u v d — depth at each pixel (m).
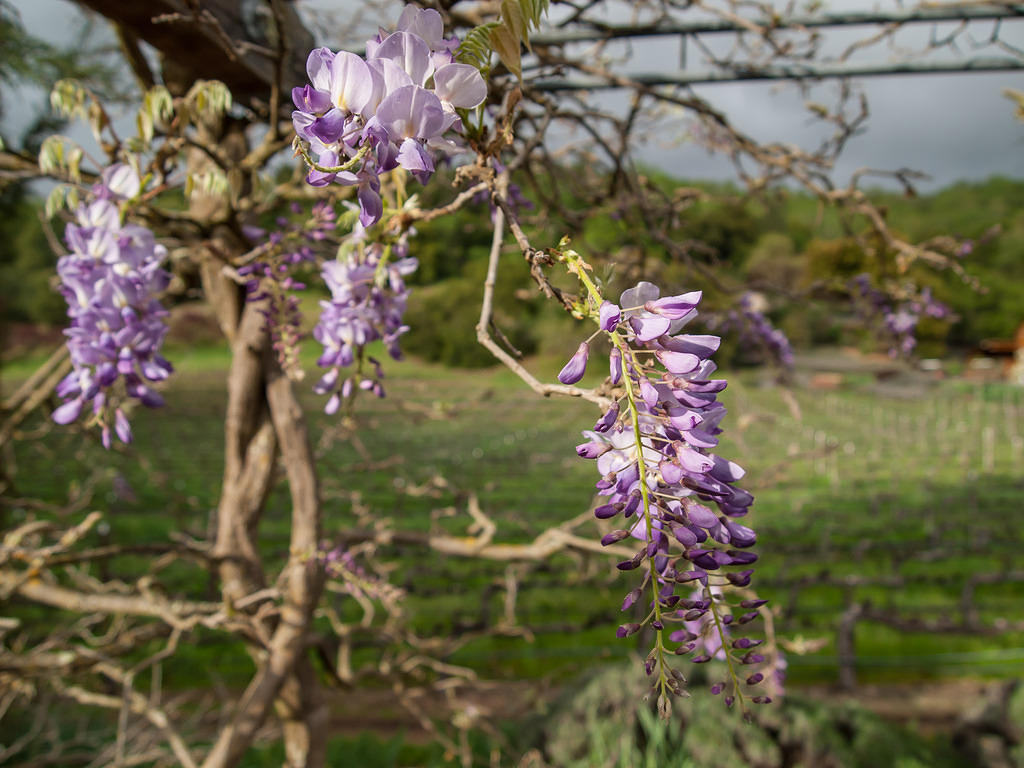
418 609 4.71
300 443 1.08
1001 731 3.05
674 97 1.28
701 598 0.37
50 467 6.94
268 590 1.01
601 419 0.34
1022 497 7.69
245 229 0.89
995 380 19.31
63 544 0.99
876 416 13.55
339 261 0.63
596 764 2.23
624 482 0.35
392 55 0.35
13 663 1.13
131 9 0.81
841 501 7.55
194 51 0.92
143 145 0.69
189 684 3.86
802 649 1.10
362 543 1.29
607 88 1.21
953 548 6.03
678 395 0.34
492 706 3.73
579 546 1.24
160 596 1.18
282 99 1.03
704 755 2.24
